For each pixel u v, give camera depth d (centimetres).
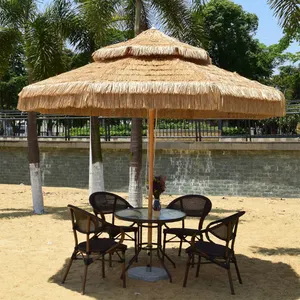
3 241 816
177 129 1667
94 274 624
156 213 614
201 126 1666
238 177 1494
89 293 550
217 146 1502
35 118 1155
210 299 536
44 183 1781
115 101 461
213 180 1520
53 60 1170
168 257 659
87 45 1316
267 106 503
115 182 1645
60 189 1683
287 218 1100
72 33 1290
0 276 610
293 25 882
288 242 845
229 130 1680
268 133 1686
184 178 1553
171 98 456
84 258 564
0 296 536
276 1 883
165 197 1498
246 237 887
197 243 608
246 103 482
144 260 696
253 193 1480
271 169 1460
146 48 537
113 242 597
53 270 641
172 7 1166
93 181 1214
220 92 455
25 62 1203
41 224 991
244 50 3031
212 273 640
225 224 555
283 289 579
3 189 1686
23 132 2105
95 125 1211
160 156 1579
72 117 1836
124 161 1633
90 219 558
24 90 534
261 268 672
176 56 541
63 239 838
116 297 538
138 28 1141
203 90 451
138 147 1073
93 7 1116
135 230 646
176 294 551
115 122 1828
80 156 1722
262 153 1466
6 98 3253
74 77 520
